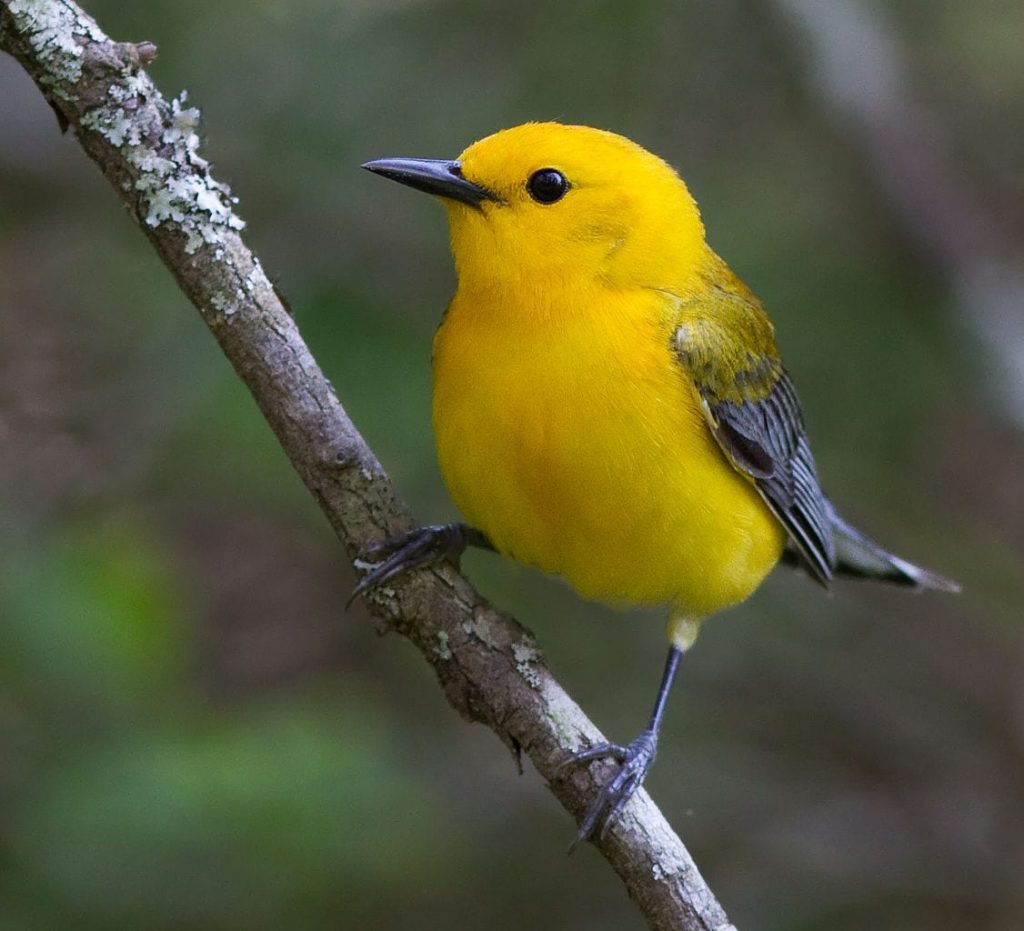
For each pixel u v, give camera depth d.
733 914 12.66
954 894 13.04
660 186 7.75
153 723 10.46
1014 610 14.03
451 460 7.52
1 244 12.73
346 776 10.21
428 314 12.21
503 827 12.97
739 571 7.97
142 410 11.85
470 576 12.82
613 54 12.55
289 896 10.22
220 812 9.79
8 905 9.77
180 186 6.65
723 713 13.64
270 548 13.65
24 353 11.80
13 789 10.01
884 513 13.75
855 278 12.64
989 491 14.15
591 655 13.27
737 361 7.96
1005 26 13.75
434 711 13.37
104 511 11.70
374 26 12.32
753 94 13.12
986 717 13.95
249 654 13.23
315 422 6.89
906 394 12.78
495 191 7.44
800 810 13.26
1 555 10.72
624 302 7.49
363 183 12.63
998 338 12.55
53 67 6.50
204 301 6.76
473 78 12.43
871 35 13.24
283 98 12.26
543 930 12.64
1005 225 13.66
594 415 7.27
